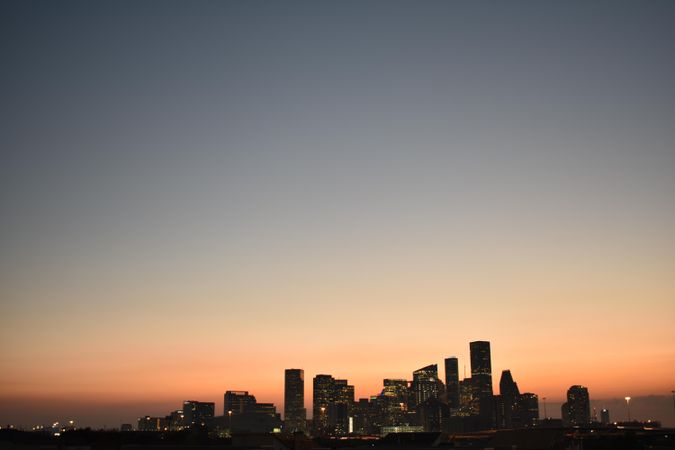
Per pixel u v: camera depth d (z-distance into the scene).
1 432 182.38
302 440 167.38
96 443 173.75
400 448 168.62
